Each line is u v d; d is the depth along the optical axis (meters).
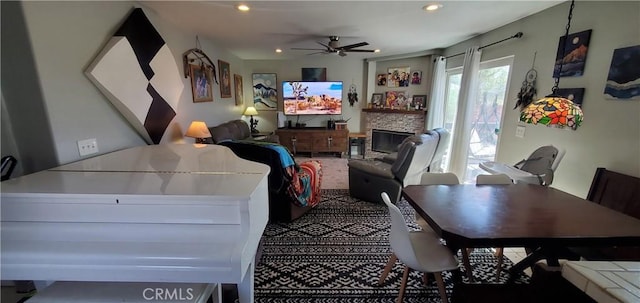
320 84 6.25
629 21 1.99
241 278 1.08
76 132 1.93
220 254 1.08
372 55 5.90
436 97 5.19
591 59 2.28
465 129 4.07
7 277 1.09
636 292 0.68
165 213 1.17
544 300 0.92
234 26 3.42
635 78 1.95
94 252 1.09
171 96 2.95
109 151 2.25
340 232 2.85
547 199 1.87
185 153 2.17
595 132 2.26
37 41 1.65
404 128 5.95
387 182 3.40
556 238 1.35
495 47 3.60
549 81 2.74
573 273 0.81
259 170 1.62
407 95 5.95
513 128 3.27
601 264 0.81
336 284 2.04
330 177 4.83
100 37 2.13
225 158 1.98
